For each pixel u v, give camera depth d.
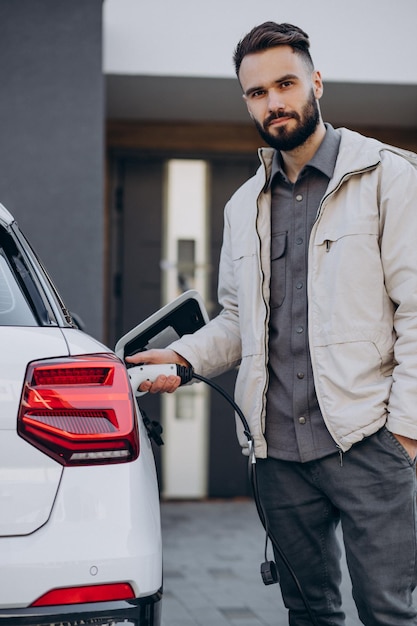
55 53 6.57
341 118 8.11
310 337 2.91
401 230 2.84
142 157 8.28
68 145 6.57
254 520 7.45
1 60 6.55
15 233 2.69
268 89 2.97
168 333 3.28
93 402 2.32
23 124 6.55
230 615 4.79
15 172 6.55
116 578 2.24
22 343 2.32
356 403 2.85
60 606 2.20
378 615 2.90
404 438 2.85
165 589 5.33
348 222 2.89
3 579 2.17
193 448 8.26
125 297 8.23
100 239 6.56
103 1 6.61
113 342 8.24
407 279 2.83
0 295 2.48
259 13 6.87
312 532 3.11
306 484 3.04
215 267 8.30
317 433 2.96
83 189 6.57
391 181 2.87
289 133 2.97
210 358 3.21
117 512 2.28
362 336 2.85
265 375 3.00
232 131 8.33
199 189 8.32
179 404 8.26
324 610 3.18
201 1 6.83
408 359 2.80
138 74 6.81
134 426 2.37
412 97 7.39
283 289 3.05
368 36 6.94
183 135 8.30
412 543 2.88
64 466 2.27
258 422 3.00
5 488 2.21
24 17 6.57
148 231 8.27
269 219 3.07
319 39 6.92
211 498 8.30
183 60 6.82
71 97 6.57
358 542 2.91
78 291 6.54
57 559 2.20
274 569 2.97
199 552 6.32
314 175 3.03
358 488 2.89
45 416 2.27
